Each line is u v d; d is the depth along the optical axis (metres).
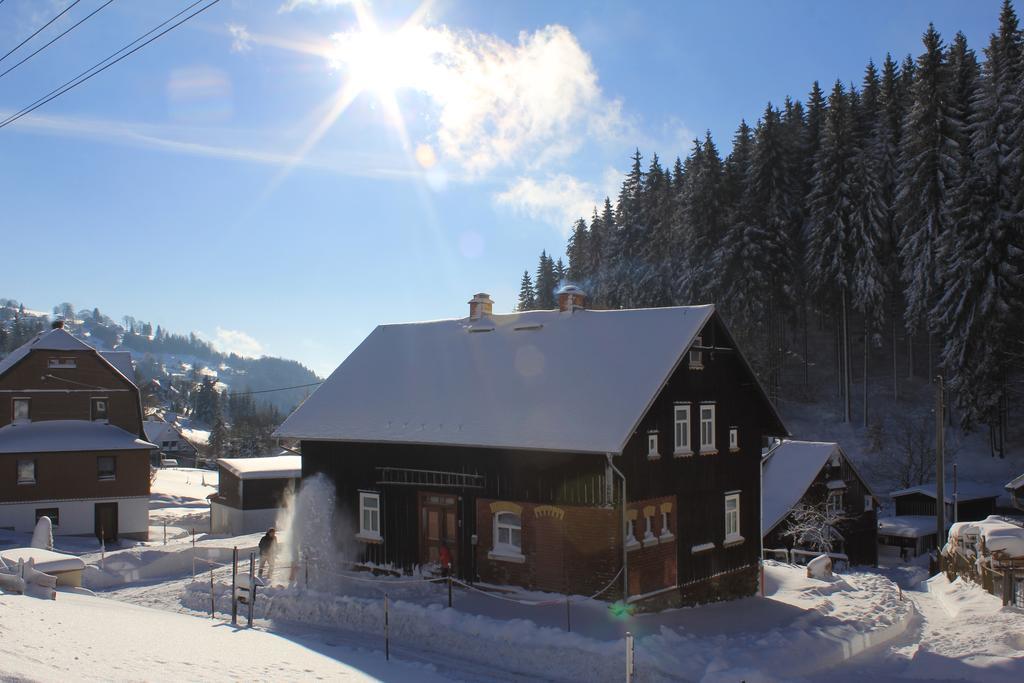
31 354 50.72
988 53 58.34
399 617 20.95
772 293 66.50
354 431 27.58
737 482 28.19
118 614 19.48
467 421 25.47
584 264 109.56
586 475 22.61
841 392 74.19
